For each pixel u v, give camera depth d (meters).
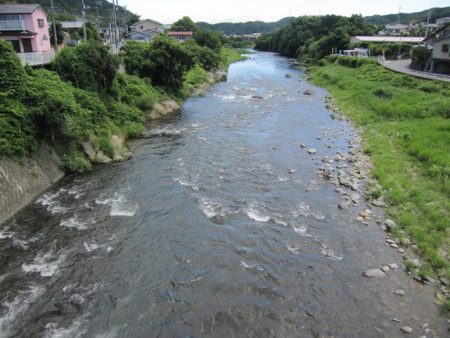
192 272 11.61
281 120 31.23
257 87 50.34
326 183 18.44
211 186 17.70
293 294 10.73
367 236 13.77
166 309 10.09
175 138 25.45
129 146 23.66
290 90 48.19
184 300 10.42
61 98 19.20
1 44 17.58
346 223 14.65
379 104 32.97
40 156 17.72
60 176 18.42
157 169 19.73
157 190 17.14
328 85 51.84
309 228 14.24
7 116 16.38
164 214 15.02
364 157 22.05
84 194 16.69
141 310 10.05
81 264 11.90
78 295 10.57
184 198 16.38
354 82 46.44
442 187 16.86
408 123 26.92
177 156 21.81
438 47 44.22
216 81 54.88
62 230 13.78
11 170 15.59
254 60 100.12
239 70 72.50
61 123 18.67
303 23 120.00
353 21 102.38
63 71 24.39
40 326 9.49
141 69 36.81
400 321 9.77
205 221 14.55
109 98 27.28
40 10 37.91
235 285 11.05
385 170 19.56
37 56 25.08
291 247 13.00
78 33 60.94
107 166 20.14
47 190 16.98
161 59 36.69
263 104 38.16
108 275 11.41
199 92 44.41
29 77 19.42
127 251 12.60
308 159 21.78
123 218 14.69
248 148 23.56
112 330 9.38
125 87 31.28
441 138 22.28
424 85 34.84
